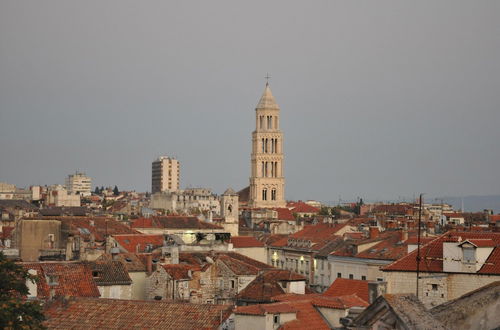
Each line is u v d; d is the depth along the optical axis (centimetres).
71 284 13212
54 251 19725
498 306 3812
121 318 9906
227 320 9781
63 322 9888
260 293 13762
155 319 9825
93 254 17812
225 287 15512
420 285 10919
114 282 14250
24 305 8056
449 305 3881
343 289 14425
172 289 15062
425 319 3619
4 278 9456
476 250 10688
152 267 15912
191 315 9906
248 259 17500
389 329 3656
